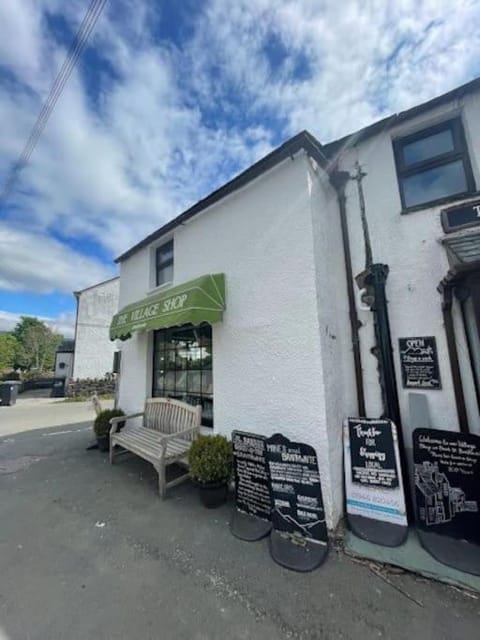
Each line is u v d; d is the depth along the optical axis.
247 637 1.95
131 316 6.00
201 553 2.87
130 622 2.08
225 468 3.80
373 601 2.22
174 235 6.05
